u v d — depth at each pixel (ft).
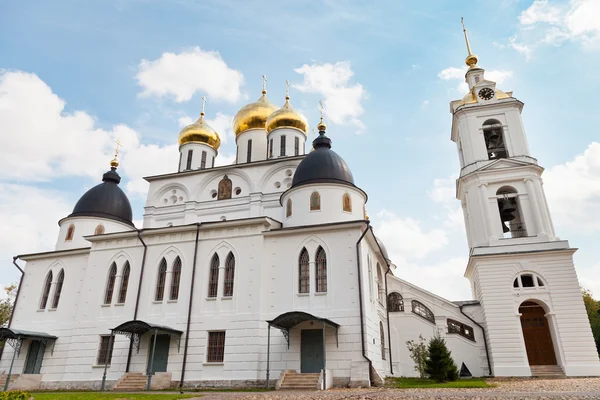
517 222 111.96
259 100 146.51
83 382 89.10
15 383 89.45
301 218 93.97
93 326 93.86
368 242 93.40
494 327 96.22
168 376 81.61
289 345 79.82
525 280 100.17
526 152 111.75
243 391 70.13
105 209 120.06
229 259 91.30
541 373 91.09
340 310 79.97
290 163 116.37
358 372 73.20
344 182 97.66
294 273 85.81
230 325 84.43
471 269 112.06
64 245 114.93
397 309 110.52
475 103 119.96
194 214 118.62
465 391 55.62
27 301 107.34
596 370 88.33
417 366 92.63
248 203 115.44
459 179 115.65
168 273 93.30
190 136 140.77
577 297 94.27
